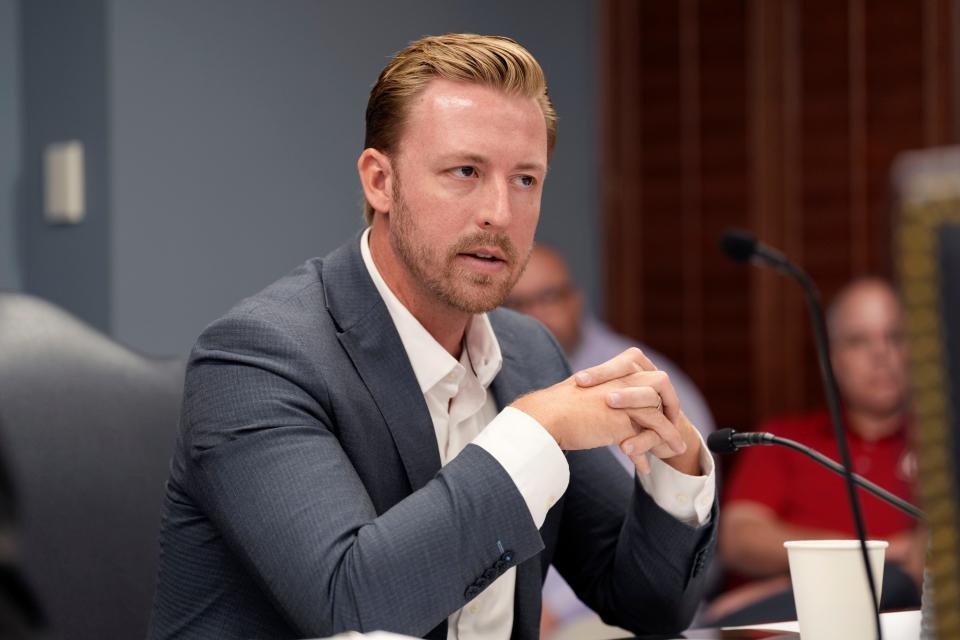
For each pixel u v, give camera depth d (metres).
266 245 11.27
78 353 5.75
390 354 5.17
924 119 14.25
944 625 2.44
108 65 10.17
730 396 14.92
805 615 4.46
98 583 5.50
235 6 11.08
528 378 5.93
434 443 5.15
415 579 4.38
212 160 10.87
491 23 13.68
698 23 14.93
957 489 2.35
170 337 10.52
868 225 14.47
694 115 14.96
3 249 10.75
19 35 10.85
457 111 4.98
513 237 5.05
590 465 5.99
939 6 14.16
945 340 2.31
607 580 5.83
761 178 14.79
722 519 11.94
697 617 8.76
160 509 5.78
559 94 14.55
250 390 4.86
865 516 11.25
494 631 5.23
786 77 14.77
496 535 4.49
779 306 14.77
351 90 12.11
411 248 5.07
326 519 4.54
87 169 10.34
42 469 5.43
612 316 15.08
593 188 14.95
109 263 10.17
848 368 11.40
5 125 10.78
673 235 15.06
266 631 4.95
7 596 3.00
